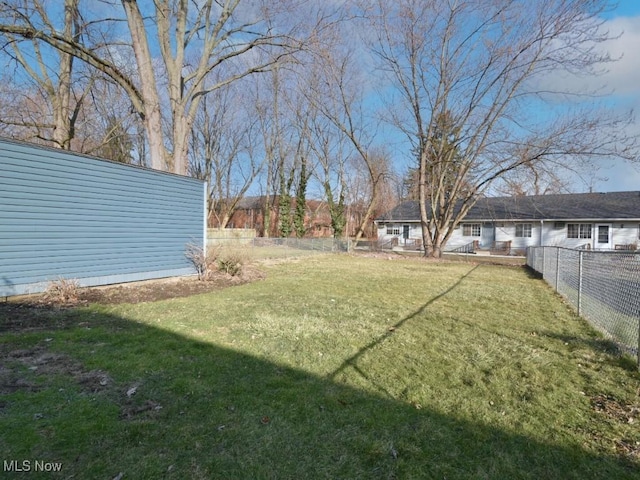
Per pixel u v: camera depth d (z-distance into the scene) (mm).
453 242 26141
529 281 10570
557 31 14367
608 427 2465
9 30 8492
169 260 8773
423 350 3953
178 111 10789
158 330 4422
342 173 27688
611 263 4922
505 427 2443
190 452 2074
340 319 5223
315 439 2246
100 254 7156
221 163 30656
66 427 2250
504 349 4043
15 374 3004
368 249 24766
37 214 6129
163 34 10562
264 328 4605
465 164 18219
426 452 2156
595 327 5094
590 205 22875
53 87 12023
